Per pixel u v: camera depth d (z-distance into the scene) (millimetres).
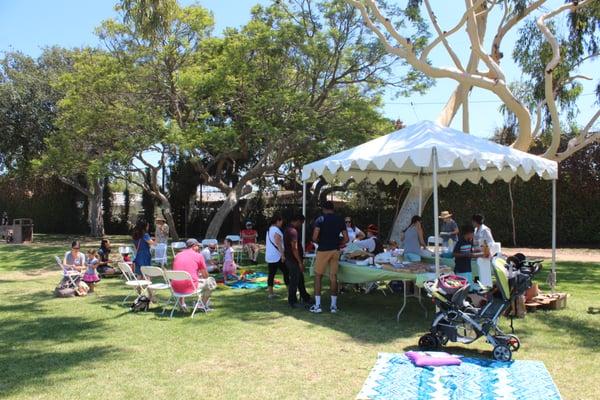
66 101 16516
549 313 8172
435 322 6289
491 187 21219
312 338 6867
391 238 15227
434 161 7410
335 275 8492
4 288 11523
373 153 8320
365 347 6422
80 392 4895
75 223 30453
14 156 26281
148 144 15453
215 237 17672
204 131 15430
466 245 7859
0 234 26422
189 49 16453
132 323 7805
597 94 15625
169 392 4891
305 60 16156
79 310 8852
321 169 9133
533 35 16078
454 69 12766
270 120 15922
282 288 11117
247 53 16250
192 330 7340
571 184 20250
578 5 13477
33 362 5859
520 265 6609
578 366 5598
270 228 9984
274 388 4988
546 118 17203
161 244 13688
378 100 16969
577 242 20453
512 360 5773
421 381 5098
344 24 16000
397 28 15227
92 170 15859
